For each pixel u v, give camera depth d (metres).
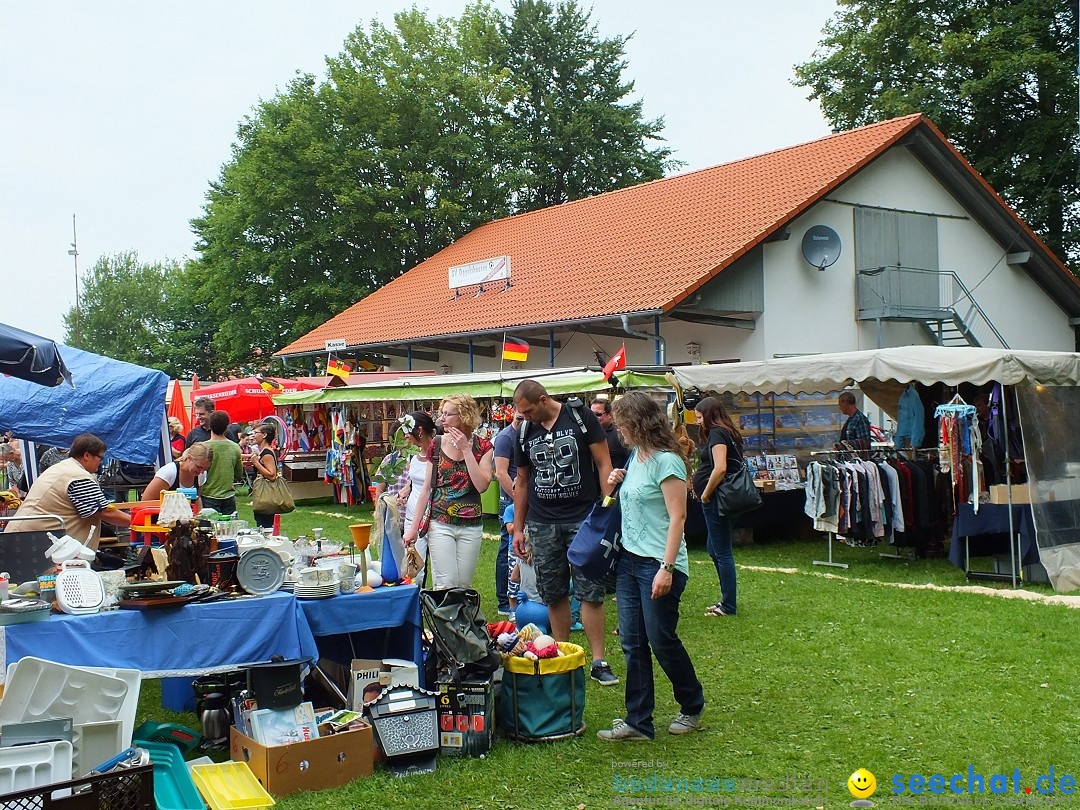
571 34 38.81
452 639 4.80
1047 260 22.08
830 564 10.26
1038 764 4.41
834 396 13.76
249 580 4.69
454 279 23.64
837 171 18.61
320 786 4.33
